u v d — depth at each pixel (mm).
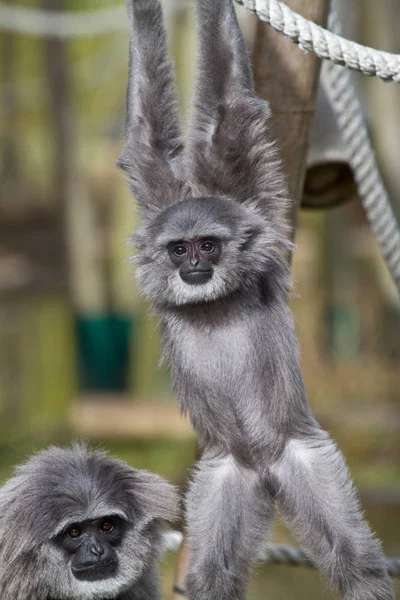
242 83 13547
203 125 13766
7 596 12719
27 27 35594
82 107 55906
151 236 13062
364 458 36844
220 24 13477
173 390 13320
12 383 42625
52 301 46594
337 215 47938
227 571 12602
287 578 27641
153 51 13773
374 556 12297
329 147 17328
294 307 45312
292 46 14141
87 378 49906
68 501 12727
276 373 12852
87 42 54438
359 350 48094
